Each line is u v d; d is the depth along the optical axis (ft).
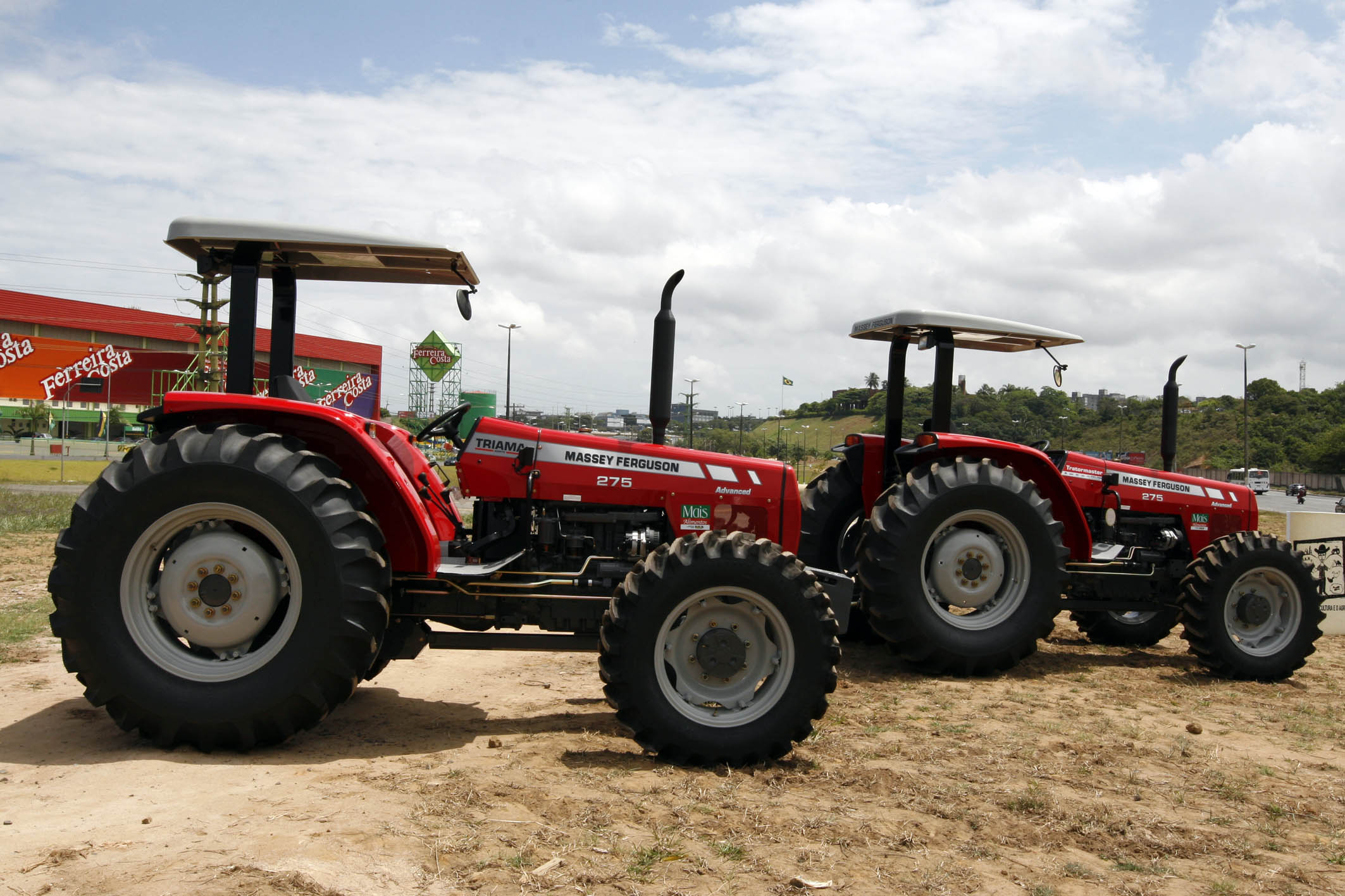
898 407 21.31
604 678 11.82
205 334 72.08
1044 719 14.80
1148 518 22.27
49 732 12.09
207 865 7.79
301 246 13.30
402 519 12.80
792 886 8.16
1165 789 11.52
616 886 7.93
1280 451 219.20
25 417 174.40
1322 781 12.17
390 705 14.53
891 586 17.78
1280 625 19.67
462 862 8.18
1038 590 18.34
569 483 14.19
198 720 11.20
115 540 11.30
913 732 13.75
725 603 12.30
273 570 11.68
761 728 11.82
